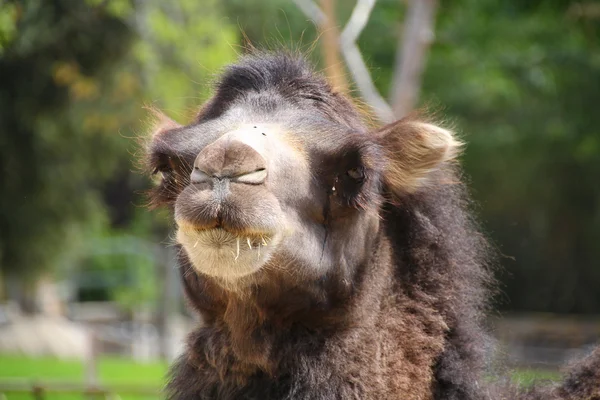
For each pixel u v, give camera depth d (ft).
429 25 53.98
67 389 46.62
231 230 21.97
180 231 22.53
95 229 101.09
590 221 140.77
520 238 144.97
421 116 28.02
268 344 24.77
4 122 79.00
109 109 77.51
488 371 27.40
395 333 26.14
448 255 27.14
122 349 126.93
